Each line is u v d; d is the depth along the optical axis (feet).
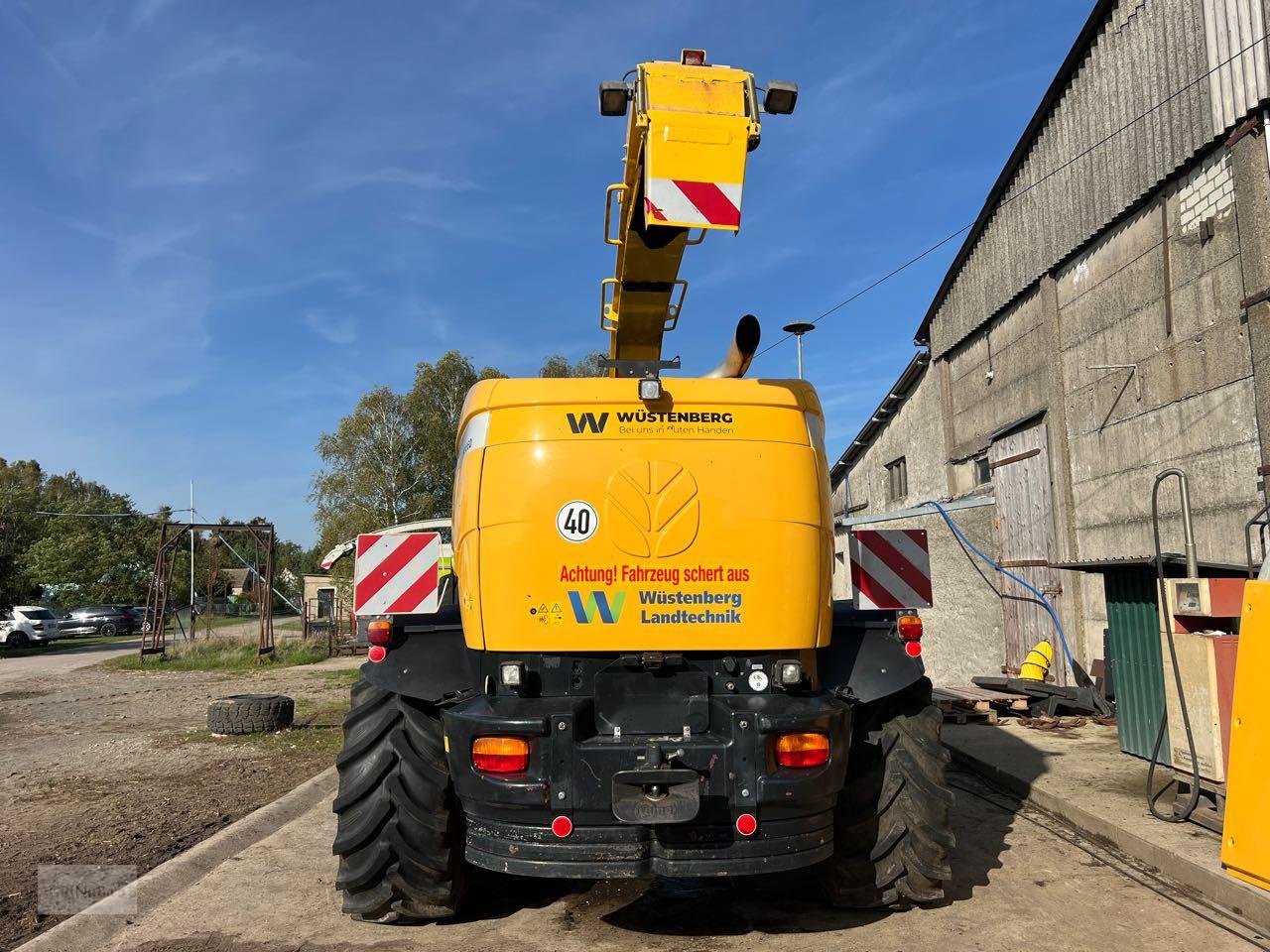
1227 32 22.13
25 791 22.89
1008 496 34.88
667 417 12.35
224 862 15.90
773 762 11.13
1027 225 32.96
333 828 18.13
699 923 12.82
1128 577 21.42
